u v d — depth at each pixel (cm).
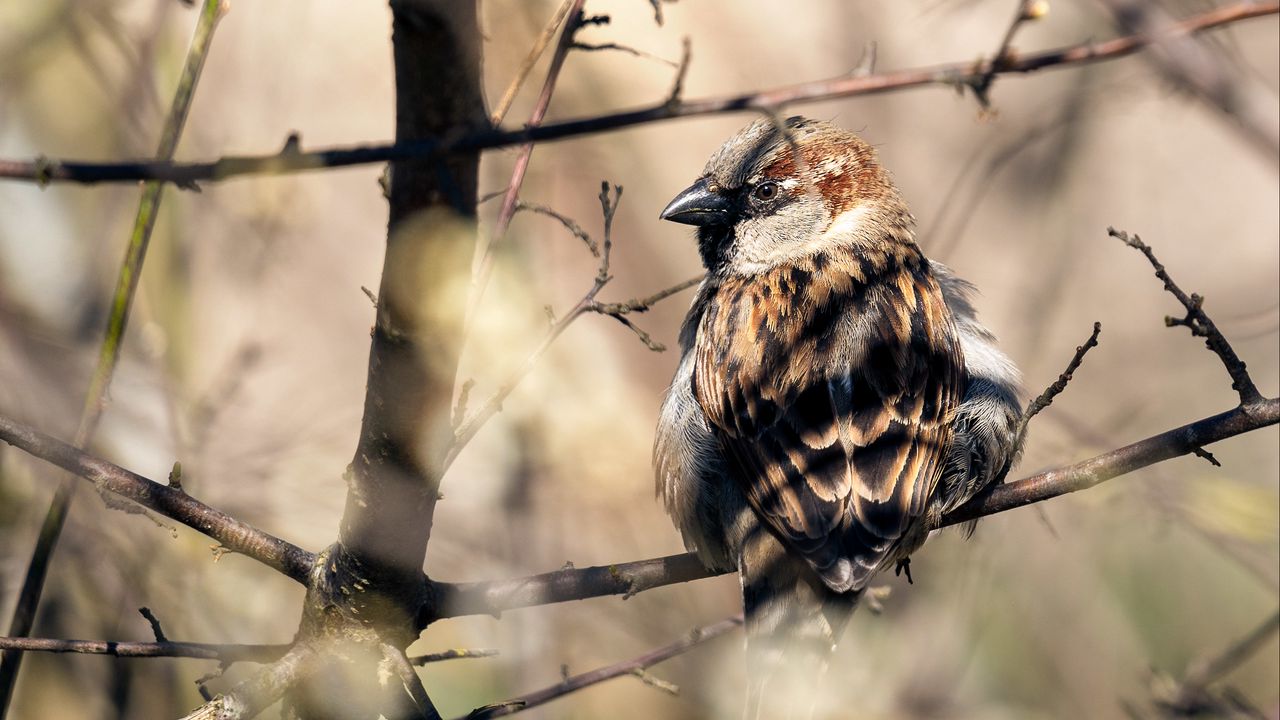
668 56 1538
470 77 433
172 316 1119
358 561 574
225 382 1082
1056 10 1633
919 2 1567
